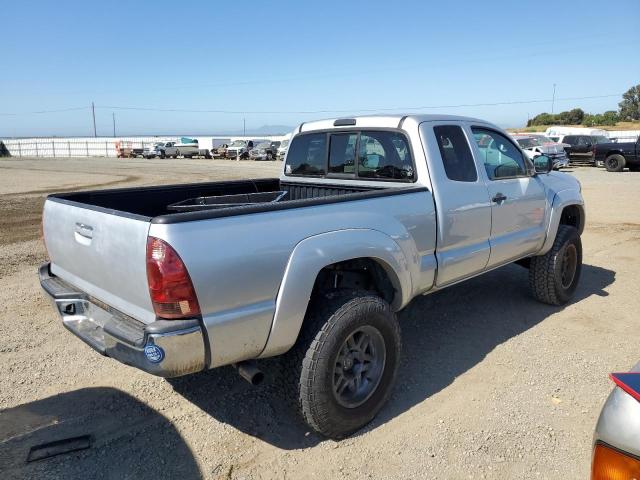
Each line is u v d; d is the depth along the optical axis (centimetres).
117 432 324
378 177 430
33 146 8000
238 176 2567
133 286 267
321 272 337
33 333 480
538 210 497
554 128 3488
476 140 440
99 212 290
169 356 250
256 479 281
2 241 930
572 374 393
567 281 552
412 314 529
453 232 398
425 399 362
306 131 498
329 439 318
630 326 488
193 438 319
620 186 1766
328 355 295
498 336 469
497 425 327
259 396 368
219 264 259
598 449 176
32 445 310
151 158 5675
